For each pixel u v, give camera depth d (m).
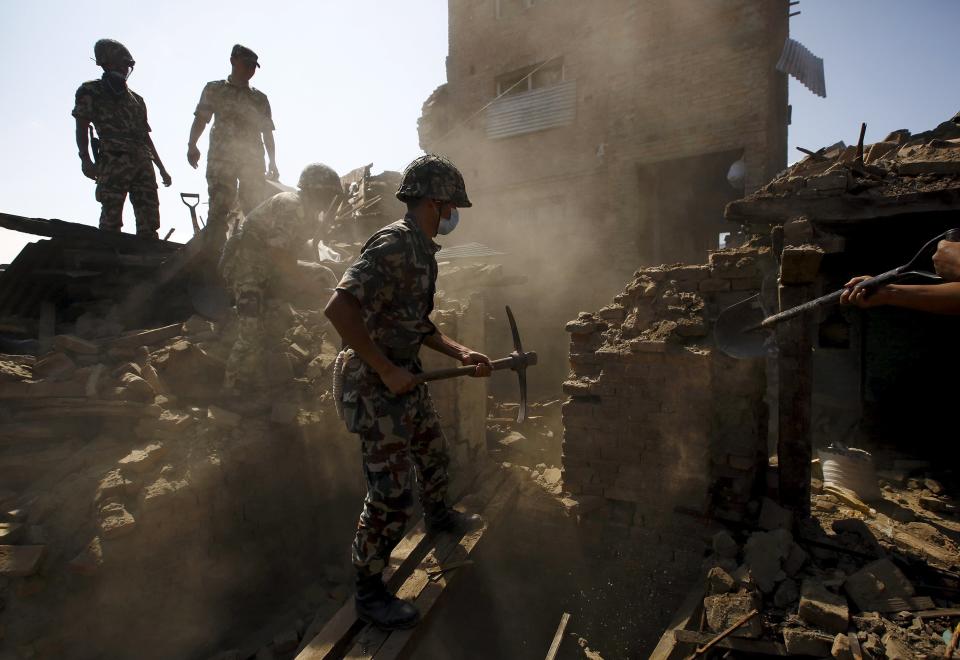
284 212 3.72
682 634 2.40
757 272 3.28
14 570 2.56
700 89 9.28
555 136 11.09
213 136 5.05
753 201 5.36
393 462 2.28
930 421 6.14
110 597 2.80
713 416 3.27
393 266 2.20
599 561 3.52
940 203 4.60
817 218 5.10
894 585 2.51
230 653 3.03
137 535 2.91
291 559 3.72
